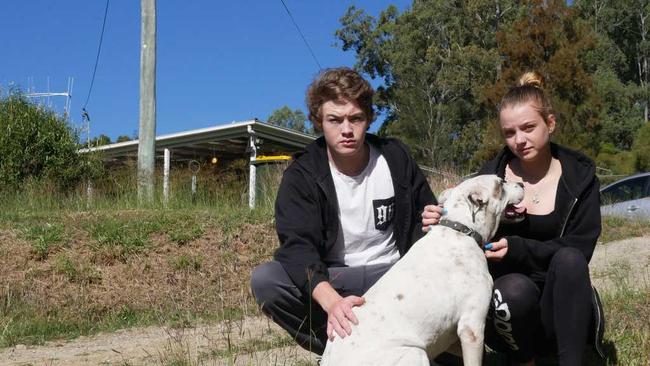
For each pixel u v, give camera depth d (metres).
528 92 4.07
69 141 14.24
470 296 3.76
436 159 35.66
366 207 4.19
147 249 8.52
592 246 4.03
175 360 5.16
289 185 4.20
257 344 5.65
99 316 7.34
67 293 7.61
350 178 4.18
